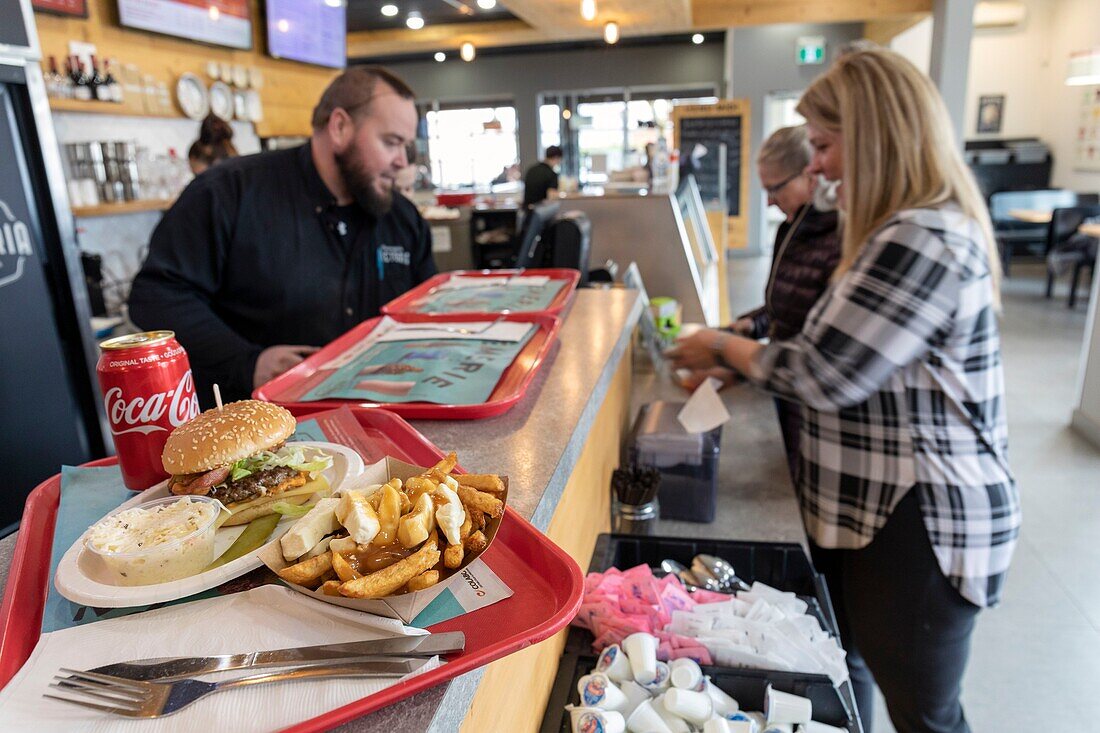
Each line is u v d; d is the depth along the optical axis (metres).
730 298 8.22
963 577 1.37
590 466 1.37
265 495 0.73
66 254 1.96
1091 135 8.98
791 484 1.72
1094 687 2.23
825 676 0.95
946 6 6.99
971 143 10.40
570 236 2.32
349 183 1.89
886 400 1.38
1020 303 7.39
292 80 5.72
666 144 5.48
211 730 0.47
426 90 14.19
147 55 4.20
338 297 2.04
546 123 14.21
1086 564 2.89
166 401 0.81
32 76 1.84
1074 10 9.34
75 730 0.47
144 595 0.59
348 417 1.02
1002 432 1.42
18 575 0.67
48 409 1.94
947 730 1.50
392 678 0.51
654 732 0.87
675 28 7.97
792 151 2.20
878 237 1.32
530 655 0.94
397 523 0.61
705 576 1.25
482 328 1.49
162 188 4.12
